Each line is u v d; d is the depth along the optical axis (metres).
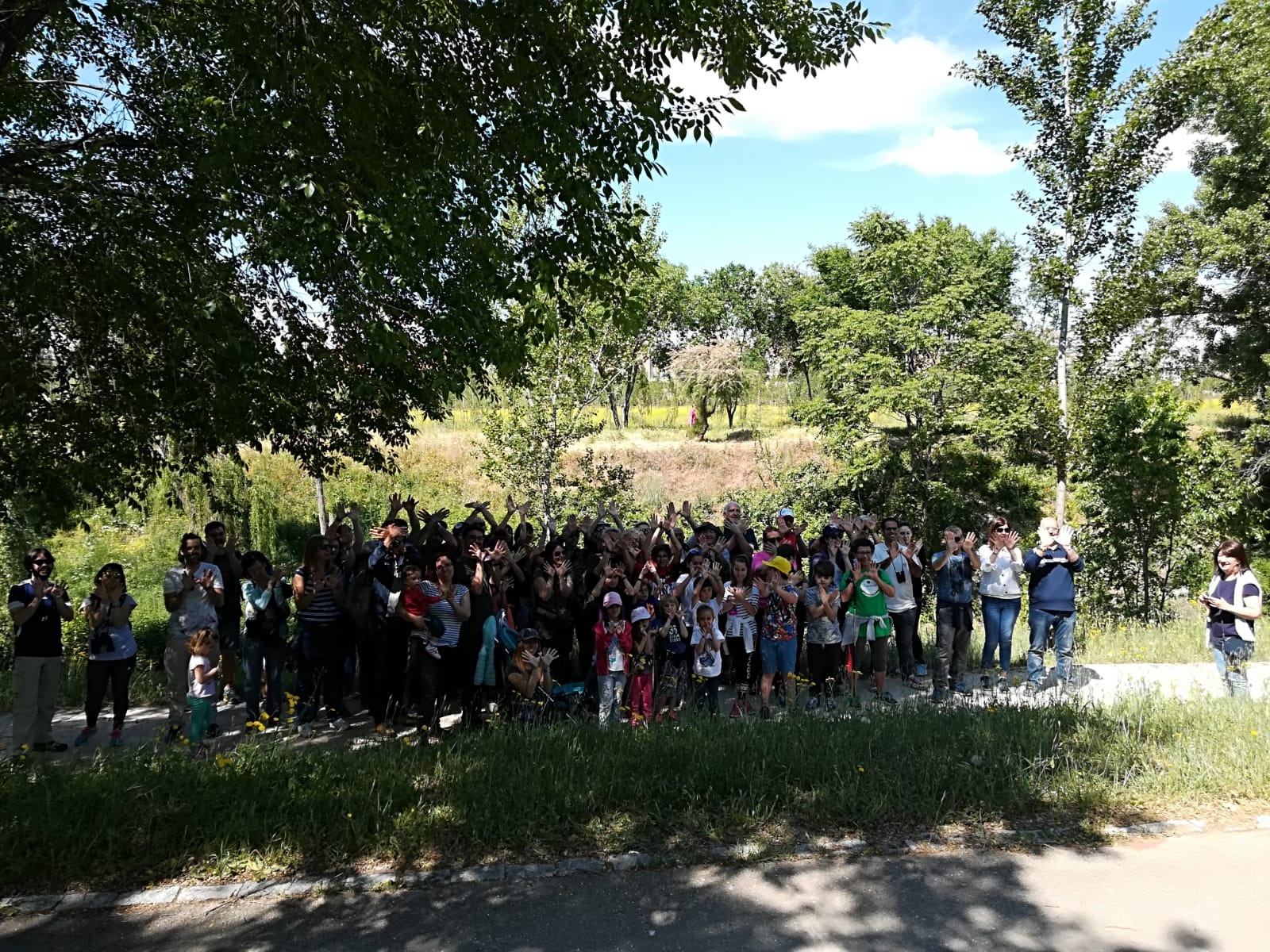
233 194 7.10
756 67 6.63
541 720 7.08
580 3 6.12
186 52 7.68
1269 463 20.16
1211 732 6.29
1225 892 4.36
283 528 21.88
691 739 6.18
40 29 7.98
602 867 4.68
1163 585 15.23
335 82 6.13
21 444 8.72
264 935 4.09
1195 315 23.28
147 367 8.91
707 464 29.88
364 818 5.04
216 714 8.02
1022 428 18.91
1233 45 15.05
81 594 17.62
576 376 16.84
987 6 16.16
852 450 22.97
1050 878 4.54
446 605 7.21
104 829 4.89
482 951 3.94
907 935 4.02
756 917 4.19
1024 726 6.36
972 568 8.72
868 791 5.40
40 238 7.83
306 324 9.52
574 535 9.18
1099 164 15.49
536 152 6.60
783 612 7.93
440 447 27.22
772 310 54.50
